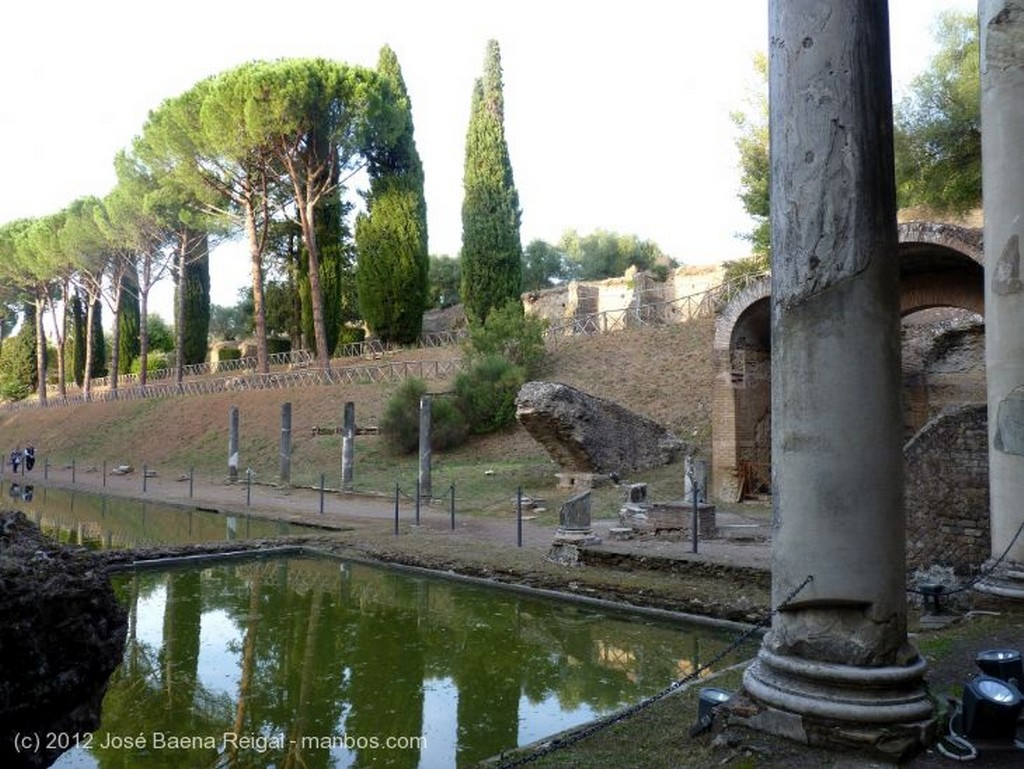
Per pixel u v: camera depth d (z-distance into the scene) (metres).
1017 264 7.08
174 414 41.56
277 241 51.41
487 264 41.12
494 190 41.41
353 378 38.91
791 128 4.77
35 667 3.86
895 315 4.66
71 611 4.06
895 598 4.50
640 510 15.88
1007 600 7.19
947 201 20.83
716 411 20.03
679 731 5.11
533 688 7.77
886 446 4.54
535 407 21.53
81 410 50.31
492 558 13.09
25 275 58.56
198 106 38.25
